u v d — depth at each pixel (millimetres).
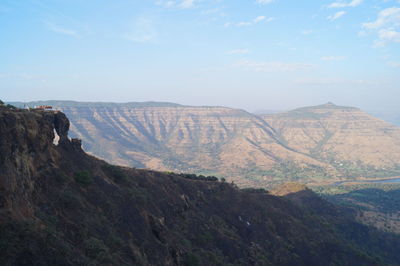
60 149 43438
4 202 23750
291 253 73812
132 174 62000
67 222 29969
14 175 26812
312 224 102312
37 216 27422
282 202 107125
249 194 95125
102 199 39469
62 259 23406
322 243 85812
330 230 106062
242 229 73688
